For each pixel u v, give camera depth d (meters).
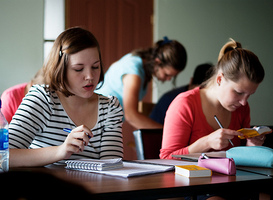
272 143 1.99
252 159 1.26
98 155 1.42
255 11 4.89
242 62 1.60
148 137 1.81
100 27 4.16
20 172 0.24
